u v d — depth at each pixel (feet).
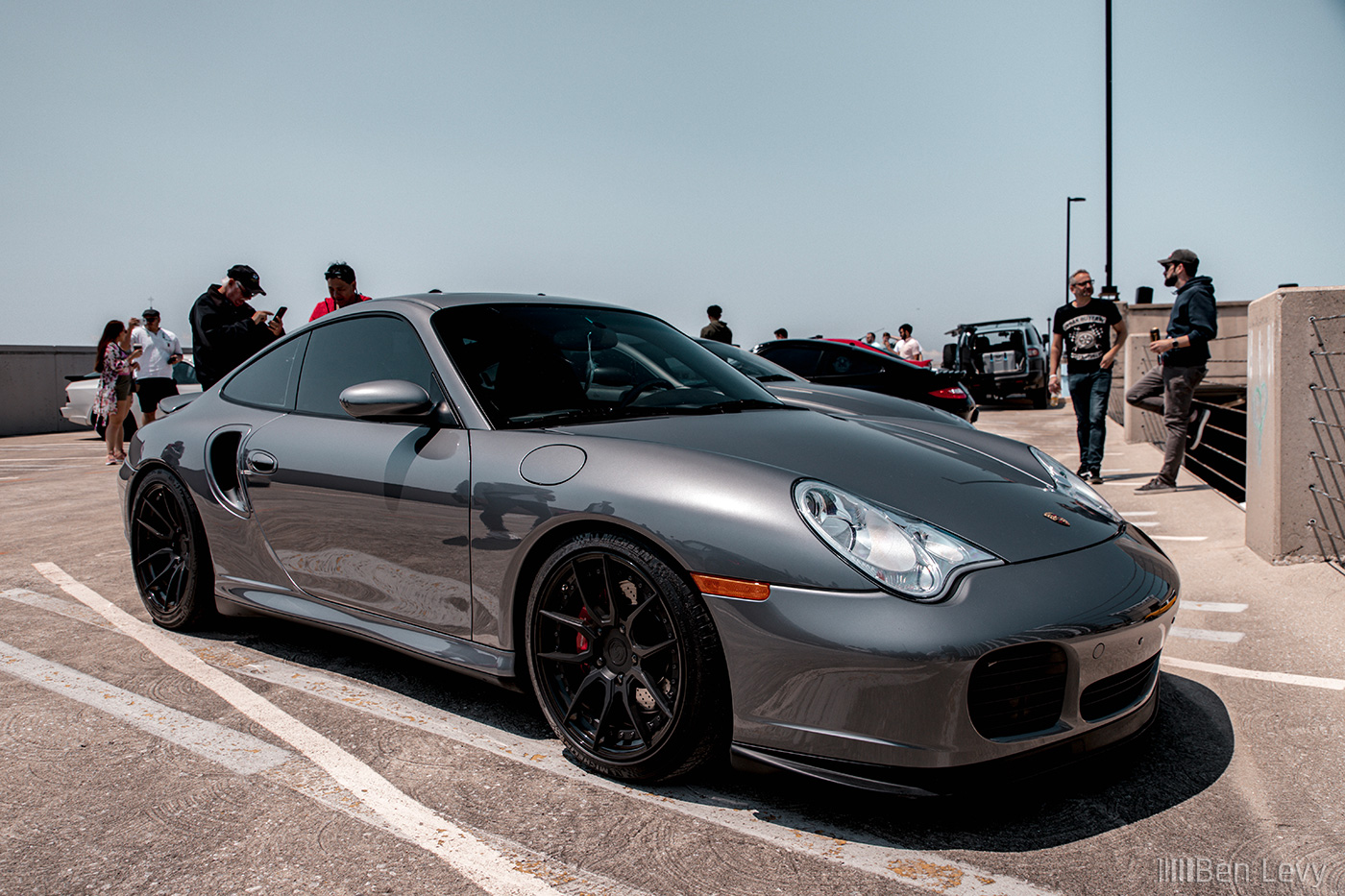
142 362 32.60
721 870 5.86
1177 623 11.20
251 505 10.02
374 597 8.83
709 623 6.63
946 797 6.04
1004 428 39.78
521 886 5.70
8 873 5.90
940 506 6.95
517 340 9.30
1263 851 6.06
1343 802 6.69
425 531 8.21
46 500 23.04
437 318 9.36
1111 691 6.81
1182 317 20.31
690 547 6.59
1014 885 5.68
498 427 8.21
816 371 26.89
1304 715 8.25
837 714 6.16
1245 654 9.96
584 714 7.48
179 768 7.42
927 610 6.08
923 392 25.70
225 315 18.94
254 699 8.97
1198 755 7.55
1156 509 18.76
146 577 11.62
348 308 10.32
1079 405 23.22
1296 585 12.21
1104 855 6.04
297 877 5.82
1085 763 6.64
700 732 6.70
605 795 6.91
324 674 9.71
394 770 7.36
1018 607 6.23
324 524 9.18
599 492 7.11
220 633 11.25
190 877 5.83
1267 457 13.47
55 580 14.26
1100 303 22.50
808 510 6.58
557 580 7.45
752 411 9.06
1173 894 5.57
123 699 9.00
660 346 10.36
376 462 8.70
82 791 7.03
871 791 6.07
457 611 8.09
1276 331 13.03
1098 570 6.81
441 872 5.86
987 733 6.15
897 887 5.66
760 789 7.00
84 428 52.03
